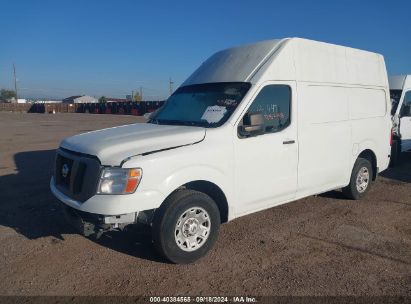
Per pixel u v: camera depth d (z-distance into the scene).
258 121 4.90
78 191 4.42
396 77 11.16
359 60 6.95
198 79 5.99
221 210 5.06
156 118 5.87
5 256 4.76
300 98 5.73
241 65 5.56
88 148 4.50
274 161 5.38
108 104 58.75
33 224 5.84
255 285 4.08
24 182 8.60
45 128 24.70
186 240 4.51
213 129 4.82
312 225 5.86
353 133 6.75
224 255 4.79
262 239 5.30
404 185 8.44
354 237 5.39
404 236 5.44
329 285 4.07
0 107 68.88
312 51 6.00
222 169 4.79
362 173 7.14
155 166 4.24
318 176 6.12
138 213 4.25
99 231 4.32
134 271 4.38
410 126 10.84
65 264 4.54
